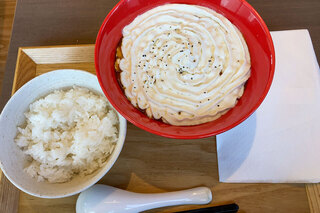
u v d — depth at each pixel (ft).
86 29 1.02
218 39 0.72
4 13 1.79
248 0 1.02
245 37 0.73
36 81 0.76
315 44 0.96
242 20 0.72
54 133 0.78
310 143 0.79
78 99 0.80
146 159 0.80
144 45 0.73
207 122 0.68
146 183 0.79
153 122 0.68
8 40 1.76
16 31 1.03
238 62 0.70
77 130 0.78
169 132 0.64
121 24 0.74
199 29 0.74
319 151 0.78
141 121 0.66
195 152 0.81
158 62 0.72
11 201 0.76
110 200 0.74
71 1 1.05
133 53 0.73
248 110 0.64
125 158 0.80
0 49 1.75
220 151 0.80
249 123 0.81
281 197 0.75
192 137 0.62
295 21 0.98
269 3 1.01
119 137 0.72
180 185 0.78
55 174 0.73
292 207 0.74
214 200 0.76
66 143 0.78
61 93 0.82
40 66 0.92
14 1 1.80
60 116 0.77
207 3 0.75
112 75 0.73
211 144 0.81
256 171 0.77
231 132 0.81
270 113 0.82
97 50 0.68
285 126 0.81
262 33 0.68
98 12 1.04
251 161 0.78
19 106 0.76
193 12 0.75
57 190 0.67
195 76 0.71
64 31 1.02
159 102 0.69
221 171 0.78
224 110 0.68
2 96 1.10
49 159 0.75
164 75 0.71
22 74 0.89
